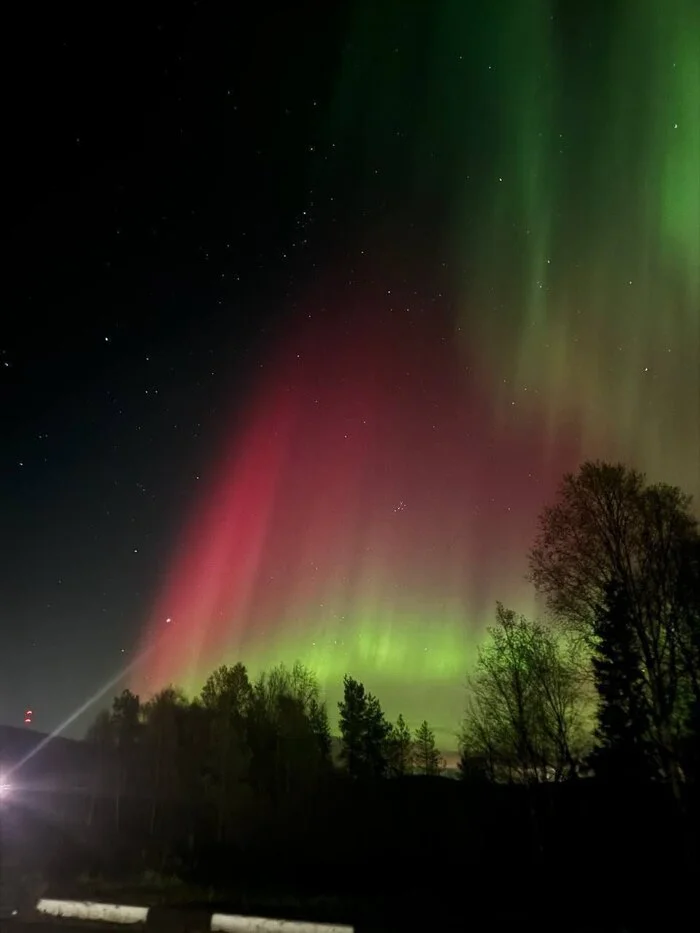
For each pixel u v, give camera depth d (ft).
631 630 72.84
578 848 81.35
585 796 82.99
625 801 78.84
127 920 54.24
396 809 115.65
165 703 158.92
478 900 62.85
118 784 149.69
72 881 79.30
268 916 54.39
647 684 72.74
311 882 81.82
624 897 62.54
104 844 108.17
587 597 75.77
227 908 58.18
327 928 46.91
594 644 77.10
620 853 76.13
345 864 96.22
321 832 115.24
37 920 55.47
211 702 150.00
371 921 52.31
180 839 117.50
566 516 76.43
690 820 66.95
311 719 142.82
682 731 69.46
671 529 72.74
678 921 53.11
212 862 100.01
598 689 77.71
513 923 51.96
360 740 140.56
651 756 75.00
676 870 68.64
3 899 63.72
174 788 146.82
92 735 168.35
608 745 78.95
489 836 95.91
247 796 129.18
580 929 50.52
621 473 74.69
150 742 155.84
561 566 76.89
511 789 97.30
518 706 86.99
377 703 144.36
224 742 137.90
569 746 85.56
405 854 98.53
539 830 84.53
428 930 49.34
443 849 98.43
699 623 70.03
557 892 66.74
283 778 132.77
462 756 99.14
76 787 150.00
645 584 72.90
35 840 102.53
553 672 87.10
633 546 73.87
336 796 127.34
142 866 95.91
